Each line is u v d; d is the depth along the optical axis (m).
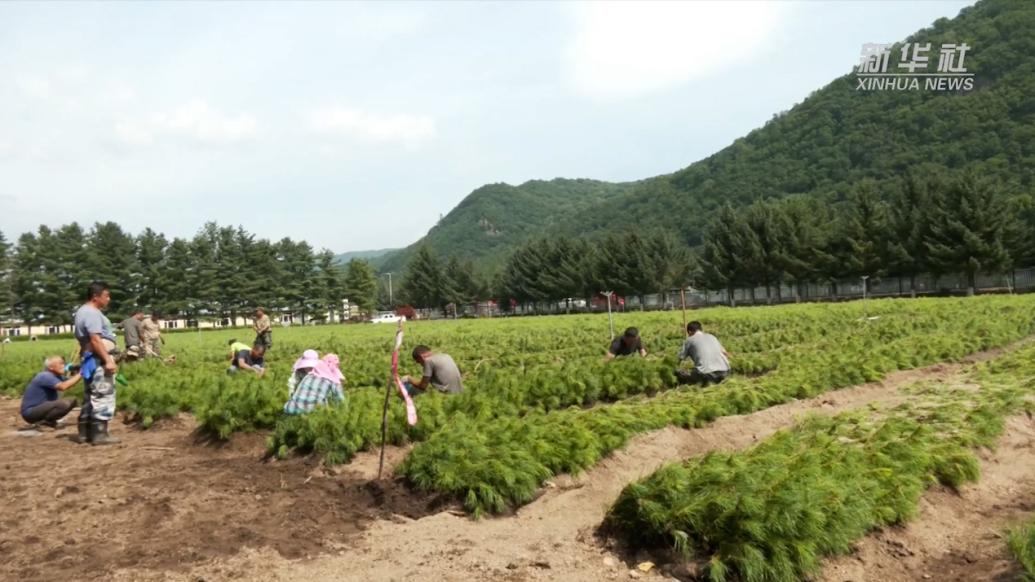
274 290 118.31
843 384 16.22
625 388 15.47
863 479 8.02
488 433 9.75
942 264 69.44
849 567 7.03
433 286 135.25
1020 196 77.19
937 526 8.12
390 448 10.90
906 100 141.88
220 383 15.06
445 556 7.01
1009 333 25.00
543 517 8.38
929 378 17.27
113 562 6.56
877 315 39.62
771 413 13.79
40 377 13.69
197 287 108.12
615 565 6.92
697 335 16.11
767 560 6.53
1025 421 12.09
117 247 100.19
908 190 76.50
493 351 27.62
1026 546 6.80
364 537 7.52
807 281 86.50
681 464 7.95
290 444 10.80
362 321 134.38
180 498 8.62
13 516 7.85
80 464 10.55
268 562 6.70
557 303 124.25
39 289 92.25
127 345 22.58
